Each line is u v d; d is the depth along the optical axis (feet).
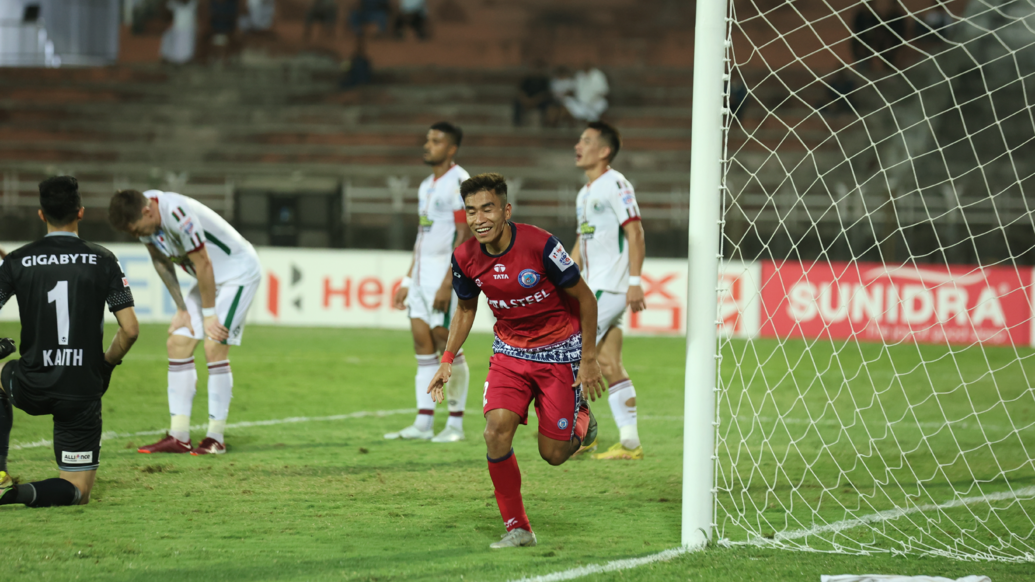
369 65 222.89
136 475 46.70
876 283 128.77
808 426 67.26
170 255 51.78
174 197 50.29
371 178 180.04
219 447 53.93
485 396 35.42
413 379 91.76
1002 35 184.85
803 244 157.69
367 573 30.55
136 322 39.91
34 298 38.63
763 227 159.33
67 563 31.27
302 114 215.51
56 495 39.29
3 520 37.14
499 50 241.35
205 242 52.65
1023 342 126.62
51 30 241.35
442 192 58.80
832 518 40.29
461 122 216.54
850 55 201.36
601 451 56.59
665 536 36.52
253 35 241.14
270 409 72.74
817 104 200.64
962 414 74.95
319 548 33.81
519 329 35.60
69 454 39.83
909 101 191.83
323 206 159.02
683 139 206.39
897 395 85.81
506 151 199.41
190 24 229.45
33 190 176.24
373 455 53.83
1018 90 183.11
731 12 35.24
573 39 246.06
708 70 34.91
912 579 29.45
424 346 59.98
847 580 29.40
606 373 54.65
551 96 206.69
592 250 54.90
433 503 41.88
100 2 247.50
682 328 135.13
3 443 40.14
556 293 35.06
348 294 137.69
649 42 244.42
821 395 84.84
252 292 55.31
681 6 247.50
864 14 194.59
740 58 218.38
